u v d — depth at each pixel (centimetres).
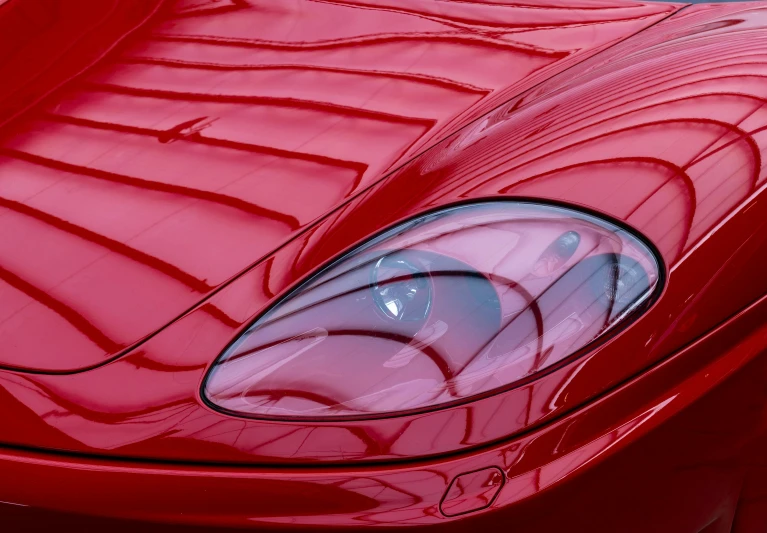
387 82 304
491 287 252
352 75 306
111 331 253
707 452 258
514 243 256
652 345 252
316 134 287
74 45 319
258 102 298
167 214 271
